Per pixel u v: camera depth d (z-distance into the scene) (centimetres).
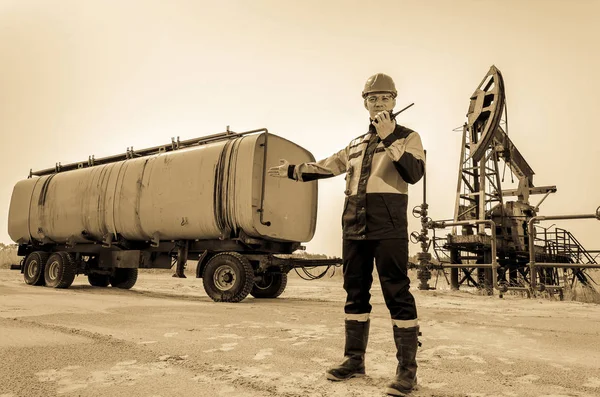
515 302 1009
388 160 306
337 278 2317
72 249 1351
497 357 392
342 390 290
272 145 1026
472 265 1304
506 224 1541
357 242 315
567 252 1673
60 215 1335
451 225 1371
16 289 1103
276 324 568
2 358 359
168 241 1138
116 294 1098
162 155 1148
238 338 464
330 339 461
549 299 1115
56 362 351
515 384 308
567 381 317
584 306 923
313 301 1009
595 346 451
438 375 329
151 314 647
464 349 425
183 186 1066
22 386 292
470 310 787
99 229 1235
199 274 1009
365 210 304
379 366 353
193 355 381
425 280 1395
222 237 1003
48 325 517
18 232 1462
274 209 1014
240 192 973
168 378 313
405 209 306
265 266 985
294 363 359
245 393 283
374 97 324
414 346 291
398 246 296
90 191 1267
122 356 375
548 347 444
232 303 915
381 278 299
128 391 284
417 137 299
